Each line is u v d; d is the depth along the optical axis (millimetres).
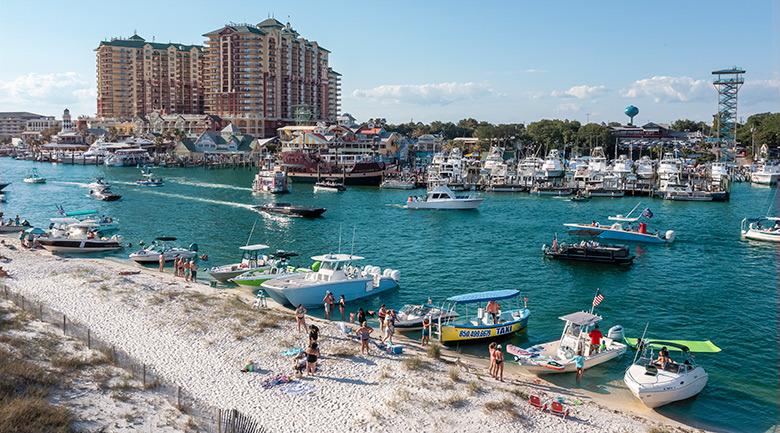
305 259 70812
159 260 63719
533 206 122938
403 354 37781
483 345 42406
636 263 69312
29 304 42719
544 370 36219
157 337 39062
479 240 83438
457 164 162500
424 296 54531
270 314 44562
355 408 29875
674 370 33812
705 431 30234
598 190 138875
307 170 171500
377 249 76750
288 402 30438
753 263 69625
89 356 33750
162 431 25891
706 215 110438
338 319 47625
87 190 140625
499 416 29312
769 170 176000
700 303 53062
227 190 149500
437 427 28188
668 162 172875
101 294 48312
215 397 30844
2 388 27594
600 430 28766
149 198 128250
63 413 26078
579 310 51000
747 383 36125
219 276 56812
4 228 82312
